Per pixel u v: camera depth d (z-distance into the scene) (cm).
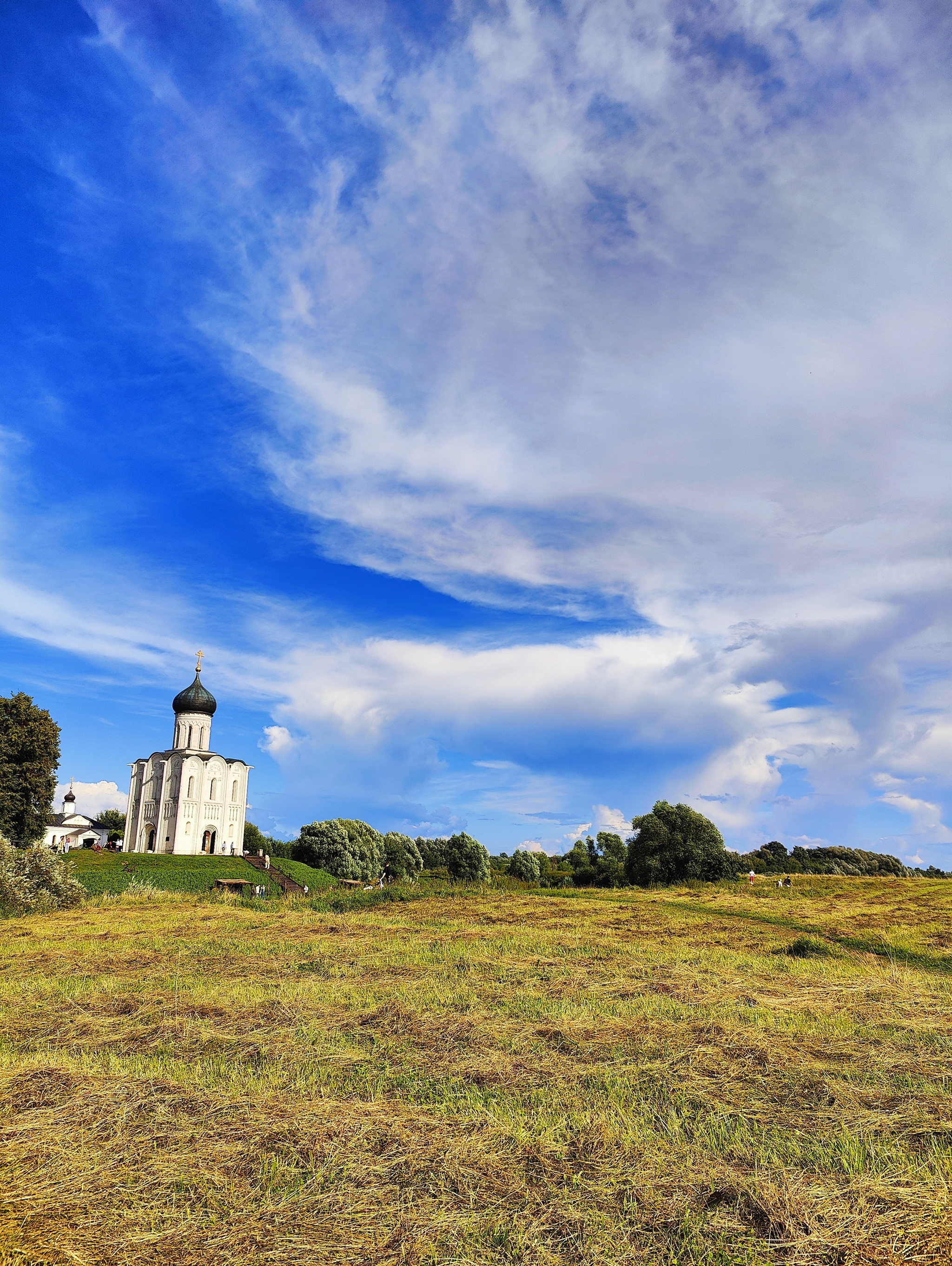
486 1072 943
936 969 2006
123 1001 1373
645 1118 803
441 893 4647
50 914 3591
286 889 6712
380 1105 823
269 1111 802
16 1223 584
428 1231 576
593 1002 1347
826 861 11994
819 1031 1145
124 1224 588
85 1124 776
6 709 5647
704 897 4462
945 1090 891
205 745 10581
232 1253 548
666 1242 568
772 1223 584
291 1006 1309
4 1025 1245
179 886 6219
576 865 10719
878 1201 616
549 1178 658
